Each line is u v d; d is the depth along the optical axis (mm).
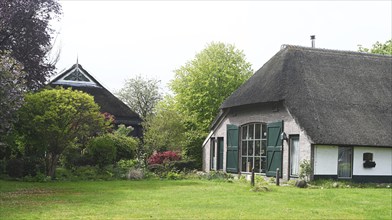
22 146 20344
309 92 21234
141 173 20422
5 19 21469
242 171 24734
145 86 56406
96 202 11953
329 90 21797
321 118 20172
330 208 11594
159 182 18344
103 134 23094
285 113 21250
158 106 49438
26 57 22422
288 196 13781
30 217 9641
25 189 14969
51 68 23938
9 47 22125
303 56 23594
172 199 12680
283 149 21234
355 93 22203
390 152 20906
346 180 19984
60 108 18188
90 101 18859
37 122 18156
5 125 14023
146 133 31922
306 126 19641
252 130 24109
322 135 19375
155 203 11867
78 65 35875
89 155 22281
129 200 12391
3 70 13422
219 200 12578
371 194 14703
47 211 10438
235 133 25297
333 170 19750
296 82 21625
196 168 28297
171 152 27750
